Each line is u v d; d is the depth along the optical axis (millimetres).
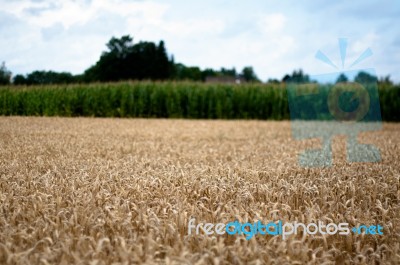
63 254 3070
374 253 3303
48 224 3766
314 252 3258
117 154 8961
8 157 7996
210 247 3311
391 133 15867
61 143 10562
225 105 25672
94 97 24875
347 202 4535
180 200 4707
